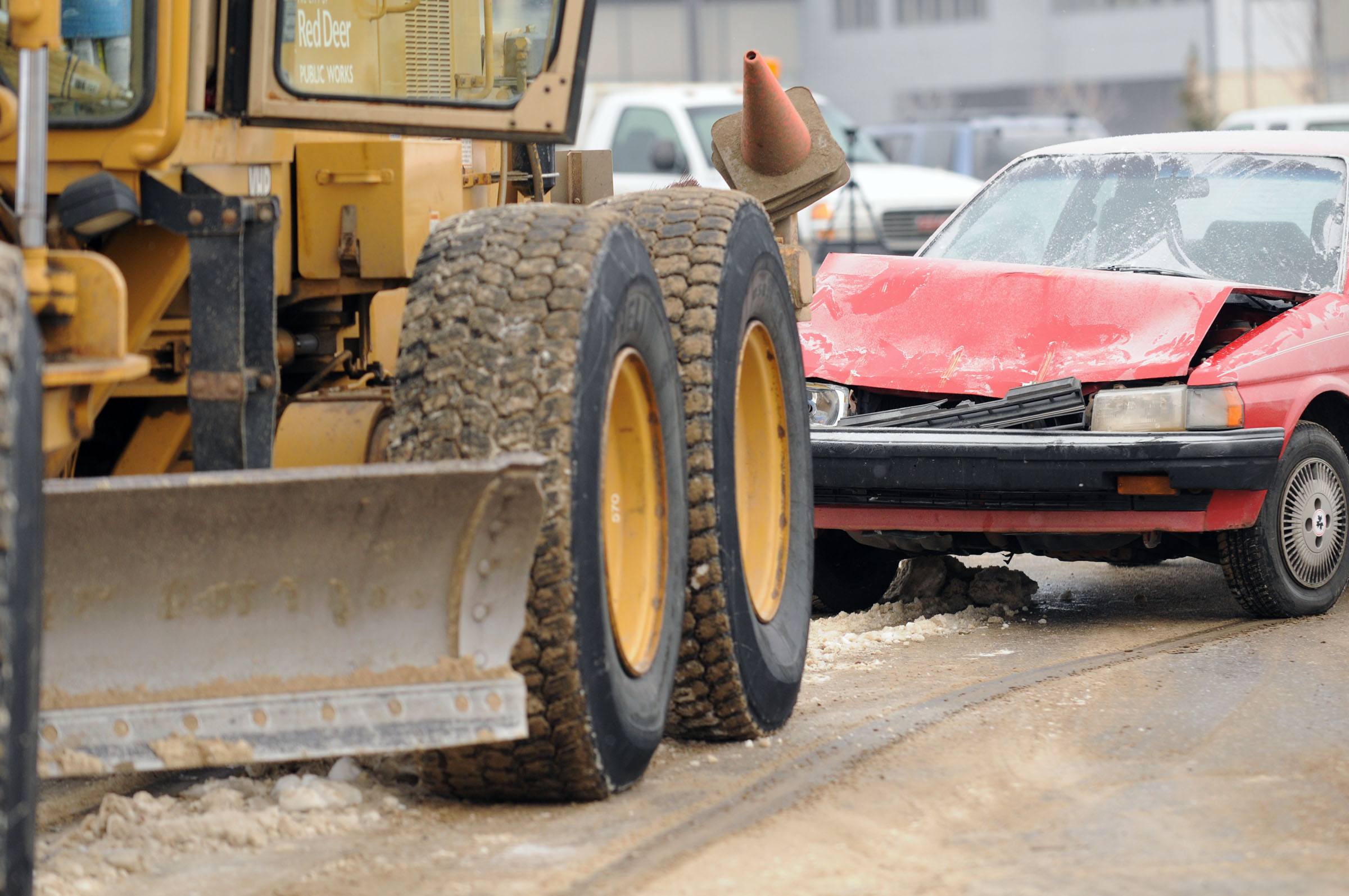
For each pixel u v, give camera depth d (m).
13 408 9.86
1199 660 20.19
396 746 12.45
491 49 16.02
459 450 13.16
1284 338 23.28
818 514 23.00
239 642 12.42
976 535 23.56
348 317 17.31
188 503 11.80
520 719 12.51
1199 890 12.20
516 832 13.52
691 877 12.42
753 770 15.50
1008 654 20.89
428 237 15.39
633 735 14.14
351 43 15.81
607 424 13.80
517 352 13.28
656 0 181.88
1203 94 156.75
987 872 12.61
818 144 21.47
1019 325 23.75
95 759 12.34
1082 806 14.28
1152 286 23.55
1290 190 26.33
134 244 13.68
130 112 13.34
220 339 13.10
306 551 12.19
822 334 24.67
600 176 23.83
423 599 12.43
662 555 15.03
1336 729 16.78
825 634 22.56
